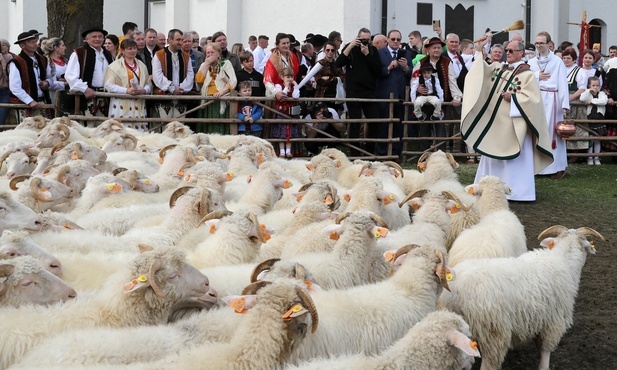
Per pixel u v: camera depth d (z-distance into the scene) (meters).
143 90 16.38
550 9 29.17
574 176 17.11
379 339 6.39
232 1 28.77
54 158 11.84
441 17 27.72
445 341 5.69
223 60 17.06
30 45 16.53
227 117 17.05
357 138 18.09
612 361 7.64
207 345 5.64
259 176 10.23
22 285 6.38
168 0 30.80
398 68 18.08
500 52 17.11
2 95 16.73
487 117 13.80
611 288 9.61
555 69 16.08
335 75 17.92
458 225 9.65
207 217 7.85
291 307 5.48
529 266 7.24
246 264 7.39
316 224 8.42
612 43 31.12
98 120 16.44
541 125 13.70
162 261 6.40
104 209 9.44
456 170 17.33
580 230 7.88
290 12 27.45
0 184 11.05
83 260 7.26
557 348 7.93
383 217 9.75
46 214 8.80
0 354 5.73
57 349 5.55
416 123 18.22
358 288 6.78
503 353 7.00
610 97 19.31
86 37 16.36
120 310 6.26
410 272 6.85
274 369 5.46
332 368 5.43
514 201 14.12
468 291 6.91
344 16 26.08
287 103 17.34
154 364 5.34
